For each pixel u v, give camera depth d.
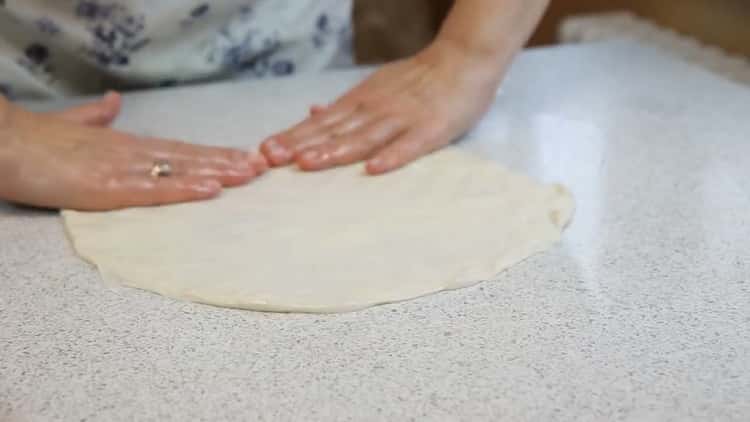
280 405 0.42
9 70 0.88
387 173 0.69
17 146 0.63
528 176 0.68
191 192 0.64
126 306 0.51
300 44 1.00
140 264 0.55
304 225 0.60
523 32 0.77
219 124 0.81
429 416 0.41
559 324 0.48
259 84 0.93
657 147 0.74
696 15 1.29
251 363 0.45
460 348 0.46
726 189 0.66
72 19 0.87
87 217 0.62
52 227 0.62
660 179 0.68
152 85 0.96
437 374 0.44
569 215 0.61
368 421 0.41
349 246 0.57
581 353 0.46
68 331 0.49
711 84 0.90
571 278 0.53
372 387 0.43
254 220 0.61
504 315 0.49
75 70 0.93
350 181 0.68
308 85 0.93
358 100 0.77
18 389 0.44
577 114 0.82
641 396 0.42
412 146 0.71
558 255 0.56
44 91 0.91
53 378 0.44
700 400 0.42
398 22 2.11
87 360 0.46
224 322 0.49
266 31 0.96
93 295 0.52
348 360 0.45
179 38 0.92
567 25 1.45
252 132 0.79
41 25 0.87
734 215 0.61
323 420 0.41
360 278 0.53
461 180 0.67
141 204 0.64
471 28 0.76
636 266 0.55
